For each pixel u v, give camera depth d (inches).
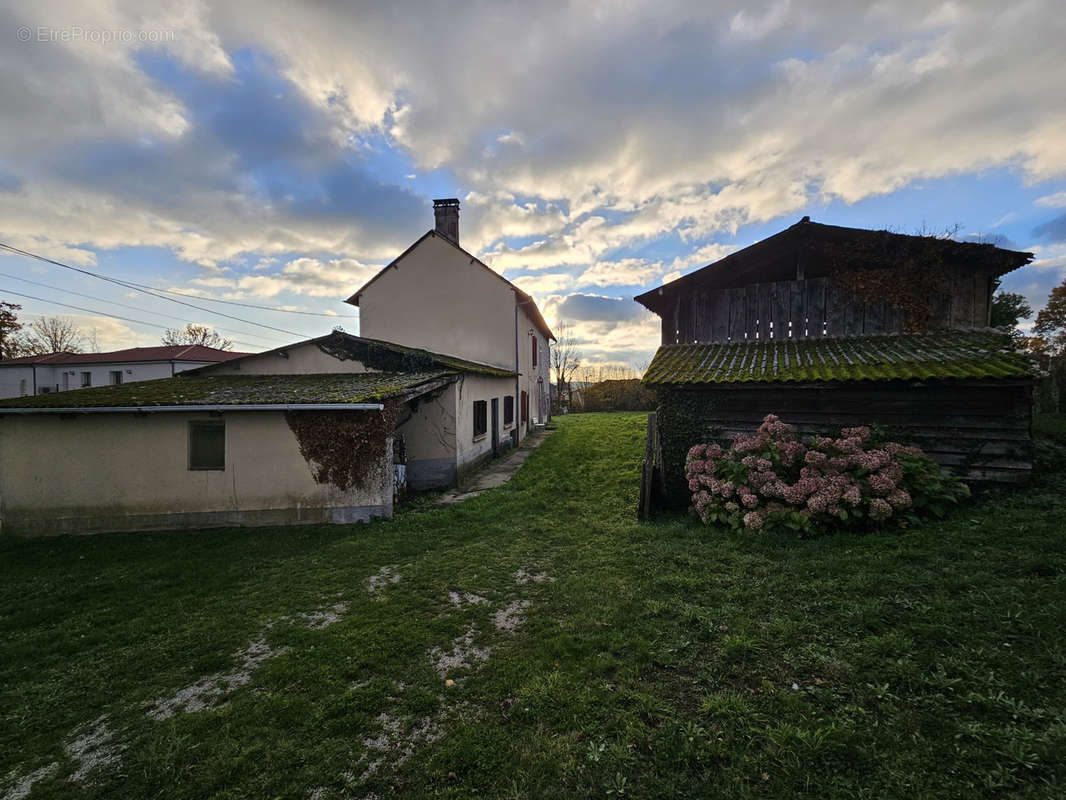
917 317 352.8
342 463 316.5
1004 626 130.3
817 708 107.7
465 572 213.9
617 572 202.7
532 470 461.4
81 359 1204.5
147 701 131.1
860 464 240.2
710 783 90.1
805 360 325.1
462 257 661.9
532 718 113.3
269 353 460.8
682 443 329.1
